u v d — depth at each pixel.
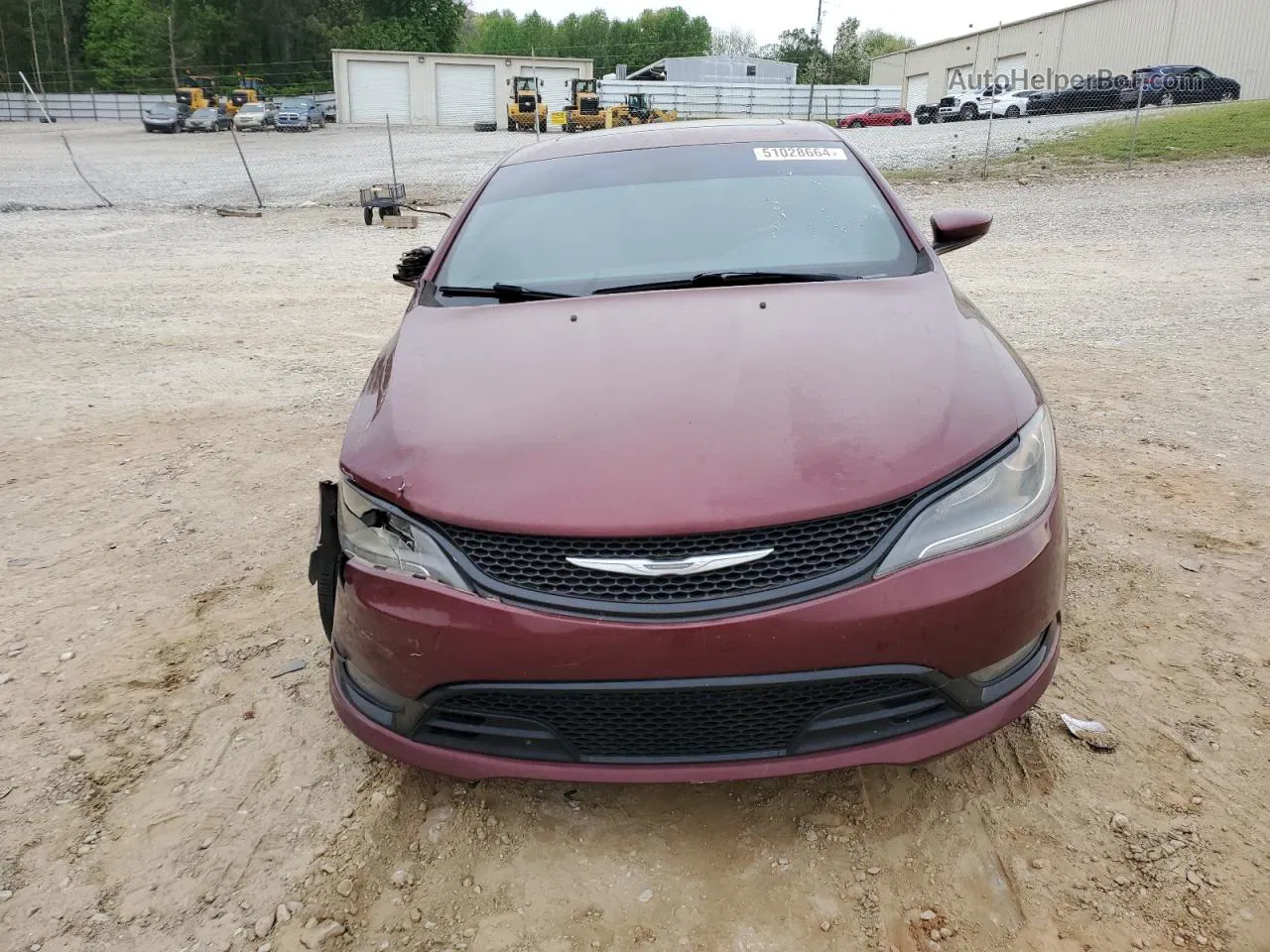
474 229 3.41
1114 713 2.60
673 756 2.04
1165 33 36.81
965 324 2.58
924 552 1.95
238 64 71.19
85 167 29.84
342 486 2.29
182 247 14.19
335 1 72.44
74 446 5.39
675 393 2.25
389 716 2.17
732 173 3.47
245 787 2.53
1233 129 19.80
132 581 3.75
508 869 2.21
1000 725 2.07
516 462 2.08
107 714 2.88
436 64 52.81
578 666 1.92
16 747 2.74
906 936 1.97
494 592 1.97
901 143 24.20
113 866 2.28
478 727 2.08
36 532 4.26
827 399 2.19
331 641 2.41
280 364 7.19
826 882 2.12
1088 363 6.14
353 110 53.19
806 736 2.00
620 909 2.08
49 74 76.12
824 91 48.09
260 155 33.25
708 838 2.27
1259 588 3.21
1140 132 20.89
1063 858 2.13
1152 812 2.24
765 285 2.87
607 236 3.22
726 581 1.91
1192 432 4.74
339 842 2.32
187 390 6.51
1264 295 8.01
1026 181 16.94
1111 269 9.69
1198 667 2.79
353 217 17.64
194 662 3.14
